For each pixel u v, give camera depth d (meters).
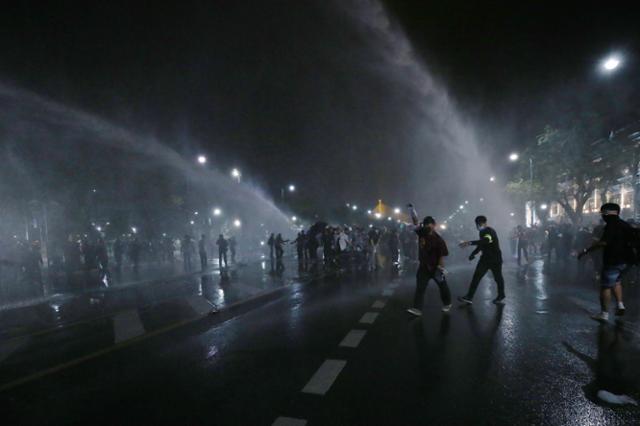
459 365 5.18
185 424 3.88
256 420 3.90
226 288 13.17
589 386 4.44
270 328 7.44
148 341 6.84
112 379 5.12
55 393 4.75
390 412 3.98
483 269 9.02
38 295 13.60
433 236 8.20
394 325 7.38
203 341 6.70
